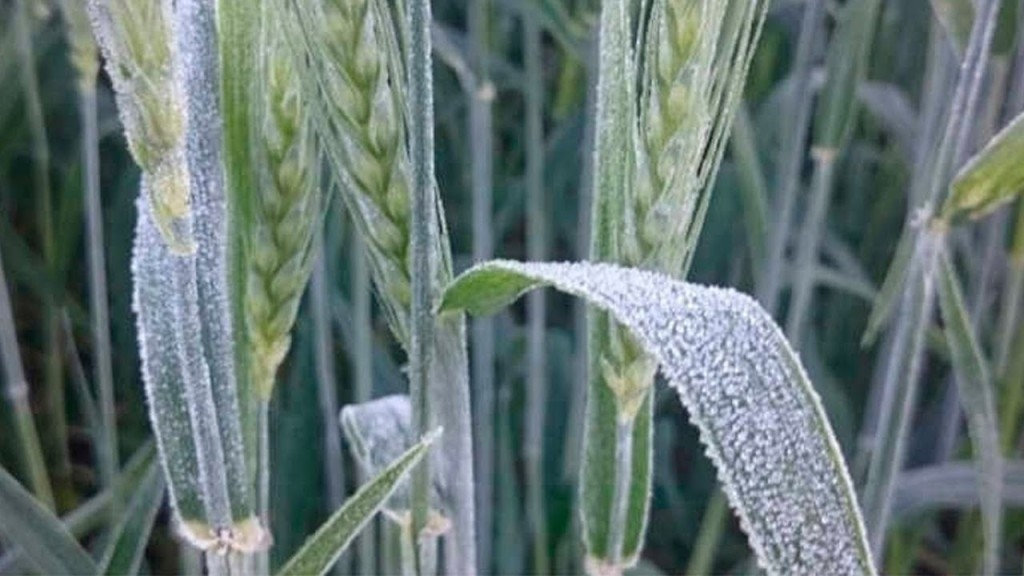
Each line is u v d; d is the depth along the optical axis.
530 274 0.32
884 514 0.43
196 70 0.34
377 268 0.37
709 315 0.31
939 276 0.41
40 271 0.62
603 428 0.37
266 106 0.35
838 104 0.48
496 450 0.63
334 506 0.53
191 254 0.31
